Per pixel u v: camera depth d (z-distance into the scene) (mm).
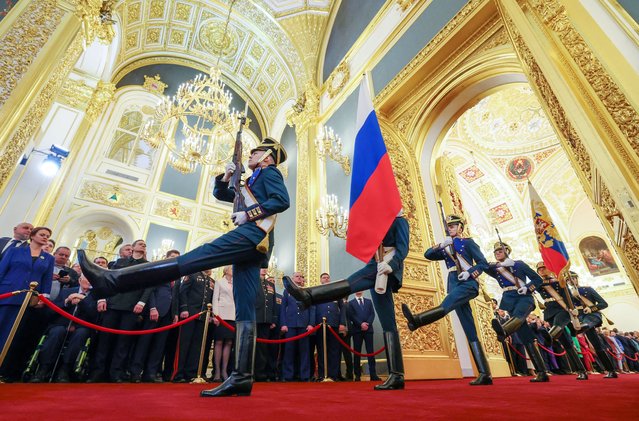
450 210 6578
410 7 6988
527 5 4074
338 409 1315
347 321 5086
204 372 4559
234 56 13242
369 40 8188
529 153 14359
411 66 6336
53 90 5812
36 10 5543
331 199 6805
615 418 1024
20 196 7895
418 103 6473
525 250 14859
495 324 3279
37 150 8562
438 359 4809
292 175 11070
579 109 3172
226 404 1456
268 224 1801
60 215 8883
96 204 9625
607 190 2900
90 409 1291
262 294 4914
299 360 5078
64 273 4531
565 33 3564
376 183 2398
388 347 2350
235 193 1999
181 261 1578
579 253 14203
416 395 1890
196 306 4543
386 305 2371
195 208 11383
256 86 13898
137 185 10586
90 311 3965
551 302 4500
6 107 4680
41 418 1064
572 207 14430
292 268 9195
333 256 7160
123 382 3732
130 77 11805
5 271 3355
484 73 5426
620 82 2986
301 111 10062
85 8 6270
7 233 7410
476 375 5031
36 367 3750
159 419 1055
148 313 4168
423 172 6570
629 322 12719
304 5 10641
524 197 15133
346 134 7980
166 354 4551
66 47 5734
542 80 3740
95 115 10266
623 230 2773
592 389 2186
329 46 10141
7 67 4875
